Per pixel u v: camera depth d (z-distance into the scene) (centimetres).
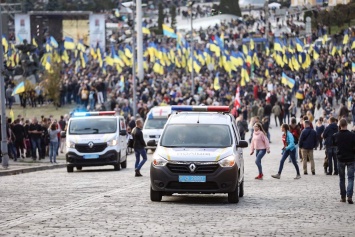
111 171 6894
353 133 4175
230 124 4425
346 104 14588
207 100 12700
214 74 16875
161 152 4178
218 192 4106
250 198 4450
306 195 4616
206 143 4275
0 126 7862
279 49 16462
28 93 14525
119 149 6962
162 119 9806
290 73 16412
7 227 3253
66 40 17650
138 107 12812
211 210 3850
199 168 4100
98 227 3250
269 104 12356
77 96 14950
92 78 15912
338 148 4191
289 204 4134
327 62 16912
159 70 15875
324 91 14625
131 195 4566
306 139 6322
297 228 3253
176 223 3378
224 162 4116
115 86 15512
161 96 13638
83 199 4350
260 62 18638
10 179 6003
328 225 3347
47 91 14500
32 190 4956
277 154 9044
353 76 15350
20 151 9100
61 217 3562
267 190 4947
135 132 6141
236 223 3391
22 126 8500
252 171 6719
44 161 8225
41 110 14075
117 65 16625
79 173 6700
